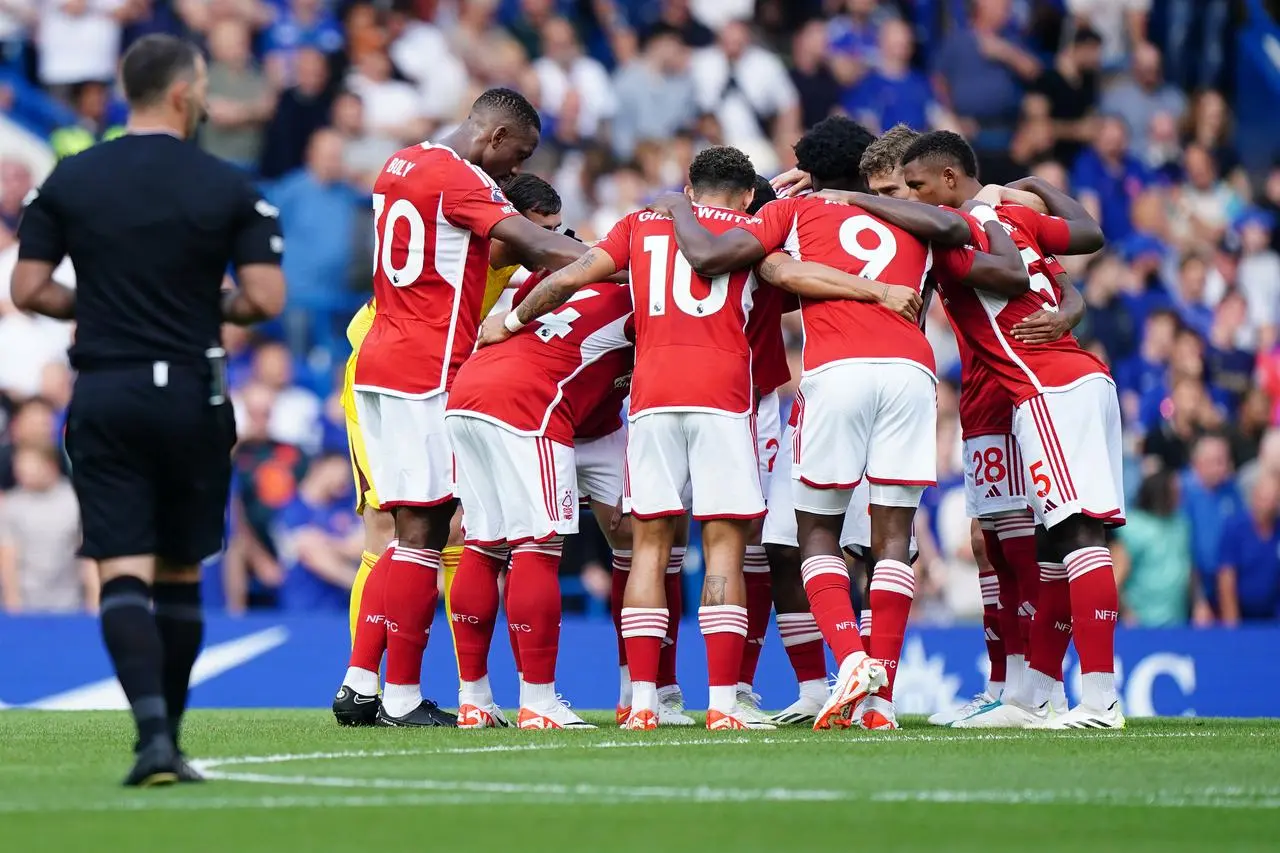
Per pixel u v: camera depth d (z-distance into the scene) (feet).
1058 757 59.62
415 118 174.81
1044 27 205.26
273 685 113.50
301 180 162.91
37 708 110.22
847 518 82.12
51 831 41.06
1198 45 213.25
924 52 204.13
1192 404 158.71
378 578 79.46
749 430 72.08
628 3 203.41
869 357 71.61
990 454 82.23
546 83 186.19
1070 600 78.64
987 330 76.23
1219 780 52.60
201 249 52.06
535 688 75.25
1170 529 143.13
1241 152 214.28
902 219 73.46
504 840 40.14
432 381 77.00
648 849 38.96
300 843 39.50
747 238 71.26
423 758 58.44
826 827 42.42
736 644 72.43
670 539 73.00
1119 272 173.99
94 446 51.06
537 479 73.97
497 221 75.66
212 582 132.16
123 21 176.35
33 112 173.37
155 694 49.90
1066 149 194.90
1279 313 191.83
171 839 39.91
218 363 52.29
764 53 193.98
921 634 114.01
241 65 173.37
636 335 73.15
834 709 70.28
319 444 144.15
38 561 131.03
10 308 151.02
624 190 174.09
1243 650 116.98
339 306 161.27
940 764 56.39
